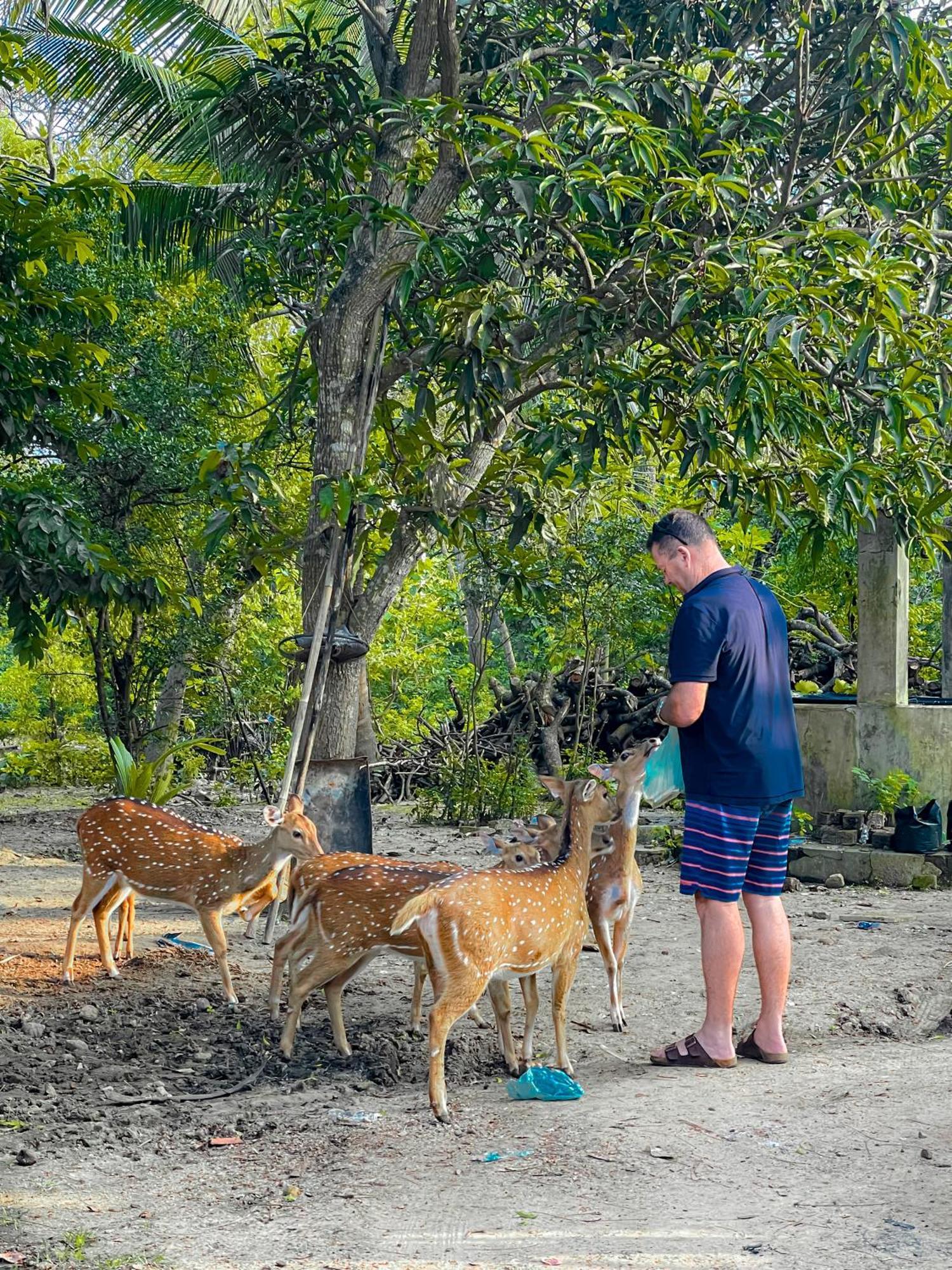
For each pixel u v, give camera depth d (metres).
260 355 17.03
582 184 7.95
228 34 13.17
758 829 5.60
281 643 9.35
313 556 9.34
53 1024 6.26
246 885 6.65
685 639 5.45
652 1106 4.84
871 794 11.73
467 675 22.53
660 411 9.57
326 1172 4.30
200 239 14.77
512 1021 6.50
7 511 9.56
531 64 9.13
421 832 14.11
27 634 10.03
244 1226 3.84
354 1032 6.23
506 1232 3.71
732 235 8.34
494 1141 4.55
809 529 10.03
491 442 10.09
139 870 6.87
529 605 14.34
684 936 8.67
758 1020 5.68
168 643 13.91
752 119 8.84
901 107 9.02
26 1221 3.90
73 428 12.16
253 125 9.91
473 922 4.92
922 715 11.88
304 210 9.72
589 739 16.19
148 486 12.99
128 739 14.77
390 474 10.30
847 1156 4.24
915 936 8.61
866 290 7.79
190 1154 4.54
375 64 10.20
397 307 9.57
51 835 13.83
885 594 11.82
